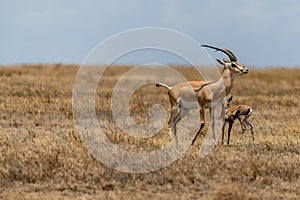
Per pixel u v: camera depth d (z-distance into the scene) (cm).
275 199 3384
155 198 3372
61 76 10562
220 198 3381
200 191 3538
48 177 3734
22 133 5297
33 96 7488
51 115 6184
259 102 7712
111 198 3372
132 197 3397
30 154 4091
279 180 3728
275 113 6725
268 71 12425
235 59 4850
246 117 4947
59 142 4731
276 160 4059
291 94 8862
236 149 4559
